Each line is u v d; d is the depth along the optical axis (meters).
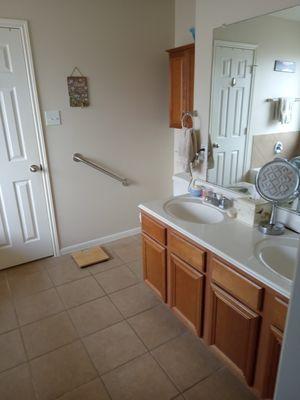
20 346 1.92
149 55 2.94
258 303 1.32
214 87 2.13
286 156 1.65
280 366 0.92
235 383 1.66
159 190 3.46
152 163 3.30
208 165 2.32
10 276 2.66
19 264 2.82
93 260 2.85
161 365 1.77
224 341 1.59
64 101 2.62
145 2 2.77
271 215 1.70
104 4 2.58
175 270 1.90
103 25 2.62
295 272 0.81
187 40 2.87
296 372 0.87
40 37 2.39
